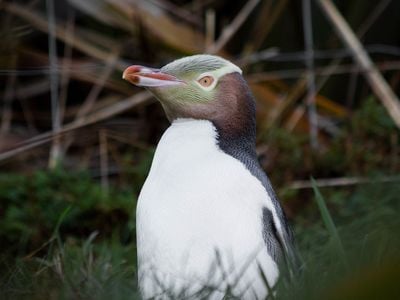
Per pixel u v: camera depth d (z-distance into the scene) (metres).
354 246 7.05
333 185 12.69
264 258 6.31
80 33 14.91
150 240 6.34
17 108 16.17
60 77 15.40
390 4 16.58
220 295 6.15
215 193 6.34
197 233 6.24
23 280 6.98
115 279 7.05
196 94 6.93
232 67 7.06
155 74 7.00
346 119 14.09
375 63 15.52
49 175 11.87
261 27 15.24
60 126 14.18
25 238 10.18
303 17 15.46
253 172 6.75
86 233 11.23
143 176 12.54
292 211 12.12
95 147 14.36
